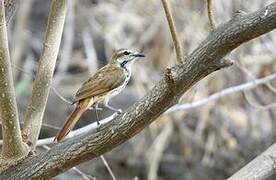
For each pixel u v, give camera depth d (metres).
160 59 14.00
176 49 5.16
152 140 15.05
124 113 5.39
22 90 14.69
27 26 17.22
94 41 16.38
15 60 15.26
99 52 16.41
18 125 5.74
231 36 4.93
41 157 5.74
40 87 6.39
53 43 6.48
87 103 7.02
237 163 15.55
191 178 15.77
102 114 15.29
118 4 15.53
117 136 5.41
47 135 15.02
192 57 5.08
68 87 15.82
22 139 6.17
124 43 14.76
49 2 17.97
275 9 4.82
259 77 13.63
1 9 5.31
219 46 4.98
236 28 4.92
